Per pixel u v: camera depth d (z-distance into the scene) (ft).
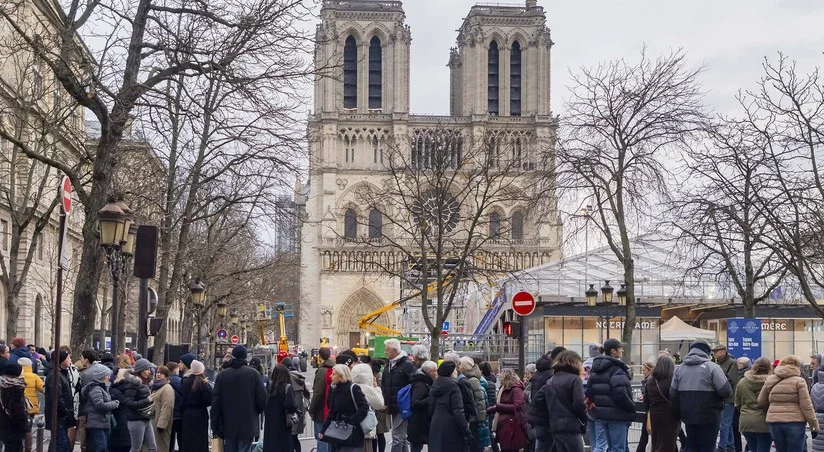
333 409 69.21
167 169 149.79
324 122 512.22
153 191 154.92
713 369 69.15
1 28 142.92
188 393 77.25
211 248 192.65
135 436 75.00
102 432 75.36
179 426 80.59
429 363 73.61
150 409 75.25
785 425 71.82
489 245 459.73
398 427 81.82
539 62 516.73
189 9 94.84
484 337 217.36
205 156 140.56
